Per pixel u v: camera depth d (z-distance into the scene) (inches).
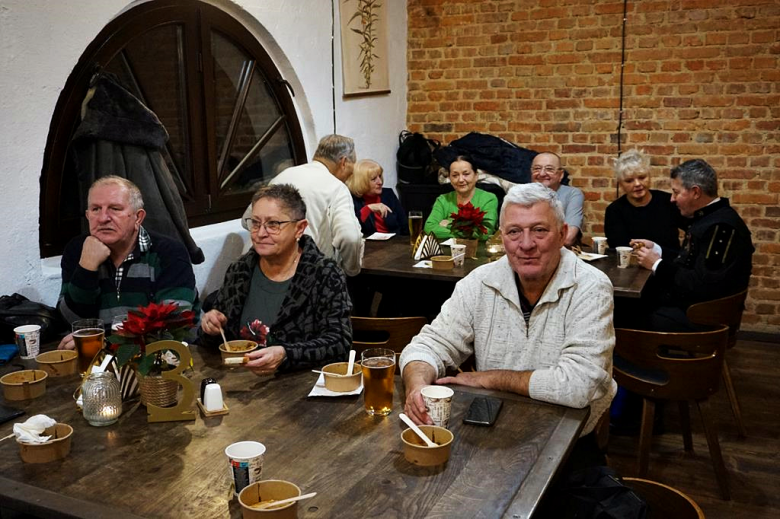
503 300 84.7
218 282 161.5
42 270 120.7
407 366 82.5
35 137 116.4
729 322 136.4
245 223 138.9
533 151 224.5
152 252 106.7
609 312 81.1
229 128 166.4
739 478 127.6
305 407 75.4
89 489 58.7
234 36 162.9
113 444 67.2
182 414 72.0
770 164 201.6
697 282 139.3
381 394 72.8
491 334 85.7
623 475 128.6
